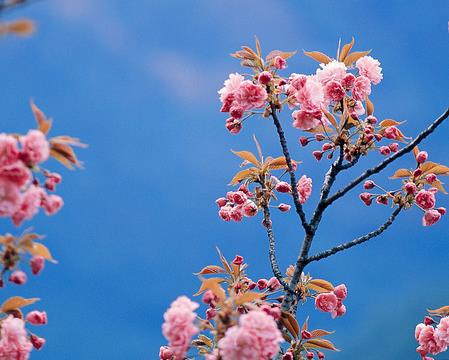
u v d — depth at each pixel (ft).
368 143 13.47
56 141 9.79
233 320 10.15
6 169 9.00
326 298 13.37
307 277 13.75
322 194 13.35
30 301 10.82
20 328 10.27
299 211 13.24
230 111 13.32
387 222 13.41
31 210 9.49
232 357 9.53
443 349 13.96
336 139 13.38
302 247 13.21
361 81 13.67
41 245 9.98
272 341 9.63
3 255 9.76
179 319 10.04
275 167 14.23
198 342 11.51
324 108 13.56
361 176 13.03
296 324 11.93
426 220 13.52
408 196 13.44
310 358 12.53
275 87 13.46
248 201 14.10
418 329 14.44
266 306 10.90
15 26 6.72
